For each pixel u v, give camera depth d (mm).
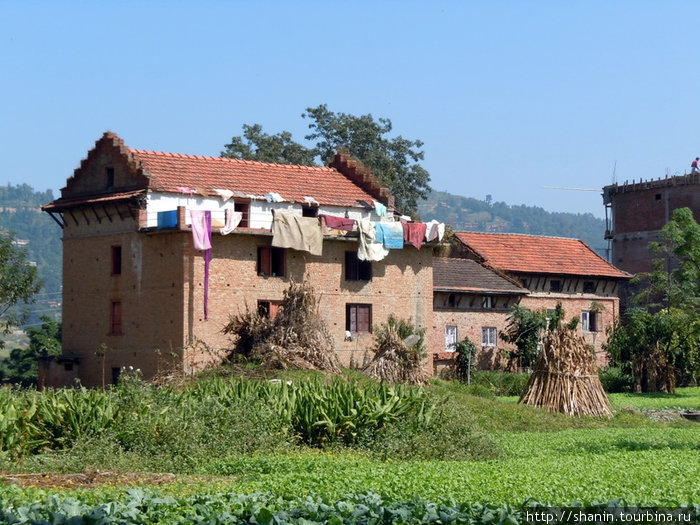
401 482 22125
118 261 56312
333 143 94438
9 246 64062
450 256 77812
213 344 53156
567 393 45219
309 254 57250
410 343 53938
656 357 63531
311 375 47531
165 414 29438
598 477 23734
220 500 19344
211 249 53562
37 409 29078
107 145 56812
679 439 36125
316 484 22047
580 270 78500
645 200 91625
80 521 16859
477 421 38375
